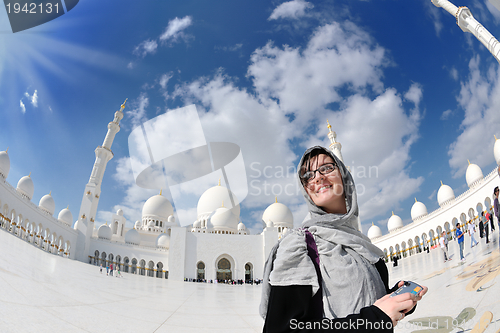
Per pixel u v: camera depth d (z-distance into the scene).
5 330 5.59
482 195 31.73
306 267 1.73
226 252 53.38
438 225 39.47
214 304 13.78
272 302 1.65
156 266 56.19
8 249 20.16
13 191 31.81
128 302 12.19
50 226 40.09
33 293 9.71
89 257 48.72
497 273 8.22
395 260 30.70
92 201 50.84
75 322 7.17
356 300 1.76
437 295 8.42
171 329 7.47
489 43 22.66
